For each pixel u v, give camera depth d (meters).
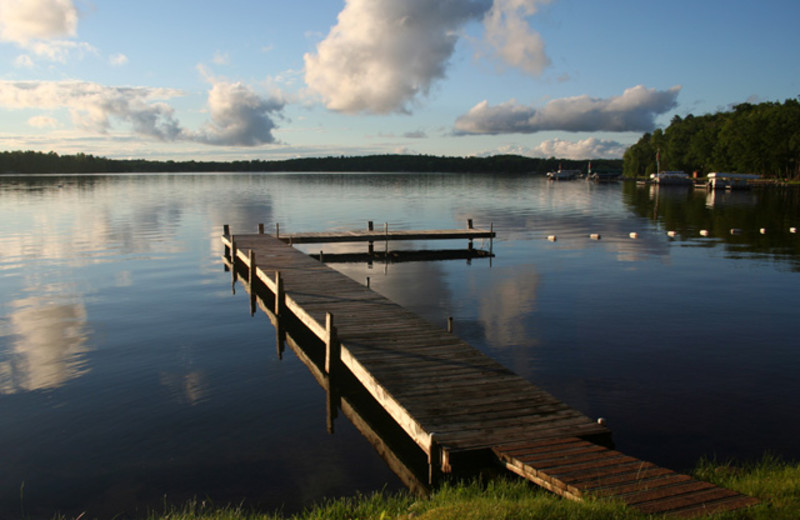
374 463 8.34
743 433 8.98
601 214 51.34
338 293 16.22
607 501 5.59
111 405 10.39
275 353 13.59
